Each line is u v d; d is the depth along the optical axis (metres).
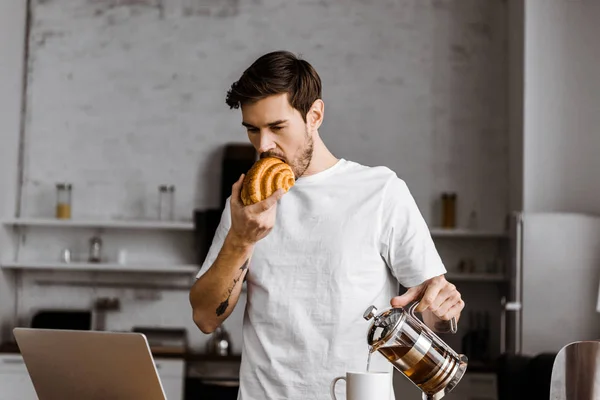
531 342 4.60
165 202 5.76
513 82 5.52
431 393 1.54
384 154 5.83
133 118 5.89
